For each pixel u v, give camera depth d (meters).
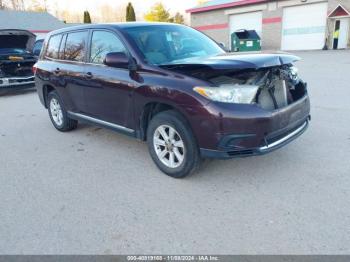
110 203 3.26
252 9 24.89
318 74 10.66
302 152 4.21
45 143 5.27
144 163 4.21
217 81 3.23
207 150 3.27
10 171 4.20
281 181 3.49
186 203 3.18
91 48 4.57
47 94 6.01
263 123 3.13
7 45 10.34
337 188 3.28
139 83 3.72
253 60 3.15
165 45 4.17
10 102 9.29
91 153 4.69
